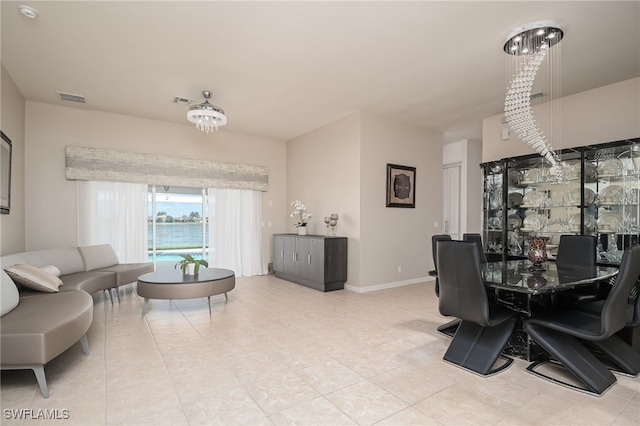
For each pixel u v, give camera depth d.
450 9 2.65
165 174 5.71
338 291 5.30
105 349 2.96
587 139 4.26
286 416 1.99
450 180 7.54
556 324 2.44
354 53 3.39
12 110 4.06
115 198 5.34
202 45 3.23
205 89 4.35
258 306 4.40
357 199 5.28
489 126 5.41
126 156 5.37
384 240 5.52
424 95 4.54
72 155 4.95
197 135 6.10
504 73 3.84
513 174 4.80
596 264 3.53
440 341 3.19
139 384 2.35
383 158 5.50
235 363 2.70
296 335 3.33
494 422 1.94
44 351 2.16
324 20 2.81
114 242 5.32
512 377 2.49
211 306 4.39
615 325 2.25
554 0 2.51
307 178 6.47
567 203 4.26
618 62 3.52
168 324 3.65
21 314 2.53
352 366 2.65
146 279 4.08
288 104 4.91
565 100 4.47
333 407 2.08
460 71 3.80
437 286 3.52
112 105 4.95
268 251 6.93
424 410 2.05
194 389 2.29
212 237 6.31
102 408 2.06
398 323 3.71
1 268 2.88
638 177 3.68
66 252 4.35
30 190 4.73
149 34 3.04
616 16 2.71
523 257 4.65
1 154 3.56
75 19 2.80
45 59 3.52
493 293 3.20
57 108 4.93
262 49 3.31
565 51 3.29
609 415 2.01
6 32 2.99
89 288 3.92
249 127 6.16
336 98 4.67
